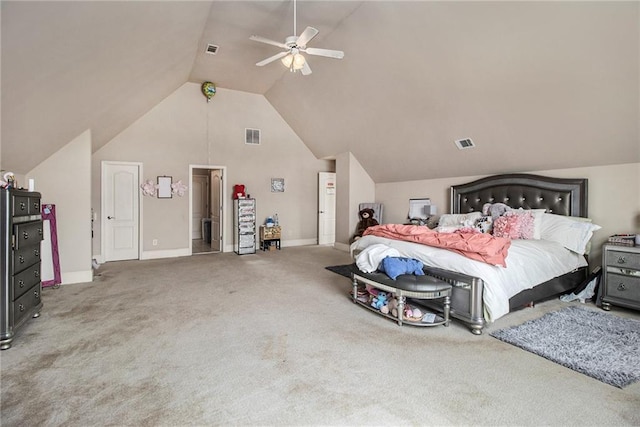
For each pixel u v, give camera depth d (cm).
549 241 377
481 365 230
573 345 257
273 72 600
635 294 315
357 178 713
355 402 188
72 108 360
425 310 341
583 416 176
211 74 614
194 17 375
